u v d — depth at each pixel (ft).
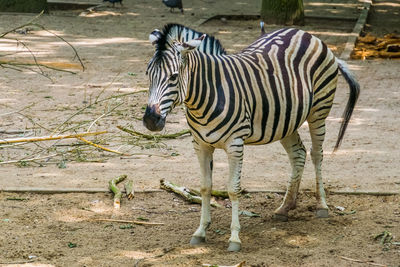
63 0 99.04
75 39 74.08
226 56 26.99
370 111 48.93
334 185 34.37
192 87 24.97
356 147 40.75
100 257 26.25
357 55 68.28
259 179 35.42
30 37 73.97
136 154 39.78
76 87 55.01
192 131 26.45
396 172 36.19
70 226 29.60
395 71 61.57
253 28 83.20
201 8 96.78
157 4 99.96
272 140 28.07
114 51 68.54
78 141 41.78
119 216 30.83
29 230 29.04
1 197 32.78
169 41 23.94
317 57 29.71
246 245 27.40
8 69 60.03
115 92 53.67
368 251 26.55
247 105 26.27
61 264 25.53
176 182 34.88
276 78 27.66
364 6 96.48
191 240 27.66
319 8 97.04
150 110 23.13
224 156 39.78
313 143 30.81
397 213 30.78
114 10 93.76
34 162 38.29
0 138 41.27
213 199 32.78
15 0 87.66
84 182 34.91
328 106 30.42
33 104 46.06
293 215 31.17
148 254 26.55
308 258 25.88
